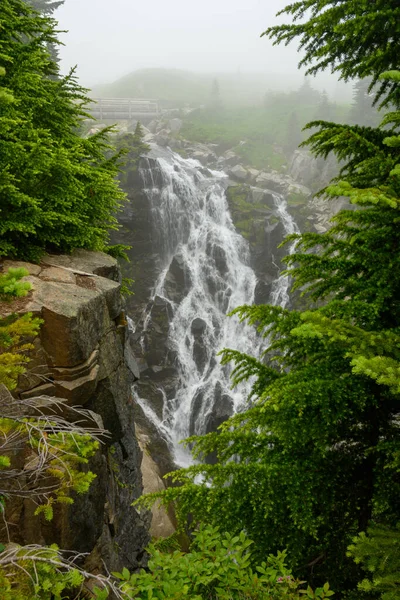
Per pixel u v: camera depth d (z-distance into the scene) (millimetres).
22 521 3830
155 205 31312
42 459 2691
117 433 6016
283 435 4082
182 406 27656
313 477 4367
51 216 5402
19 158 4965
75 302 4668
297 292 30438
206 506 4863
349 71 4965
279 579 3422
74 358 4488
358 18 3965
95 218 7230
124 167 31266
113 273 6707
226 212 35062
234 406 27062
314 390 3727
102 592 2412
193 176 36531
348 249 4246
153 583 3143
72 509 4219
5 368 2738
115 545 6125
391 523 4145
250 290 32281
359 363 2674
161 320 29469
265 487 4535
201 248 32594
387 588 2783
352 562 4480
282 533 4598
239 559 3412
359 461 4492
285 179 41719
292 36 4859
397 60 4457
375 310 3740
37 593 2197
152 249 31516
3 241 5184
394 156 4375
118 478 6930
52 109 6227
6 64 5652
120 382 5996
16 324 2850
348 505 4641
